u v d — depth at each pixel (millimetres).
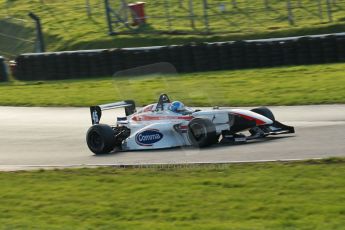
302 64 73500
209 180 30438
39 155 42375
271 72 70125
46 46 101188
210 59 75125
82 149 42844
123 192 30125
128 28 100562
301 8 101625
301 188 27984
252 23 97938
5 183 34250
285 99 55156
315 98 54281
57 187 32281
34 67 81125
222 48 74875
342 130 40125
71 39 100688
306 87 59625
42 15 113625
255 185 29031
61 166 37875
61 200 29891
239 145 37469
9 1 124125
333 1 103125
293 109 51312
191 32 96688
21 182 34125
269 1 106250
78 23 107062
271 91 59500
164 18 104000
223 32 95438
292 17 97000
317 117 46844
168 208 27078
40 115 58000
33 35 105250
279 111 51094
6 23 111938
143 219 26172
